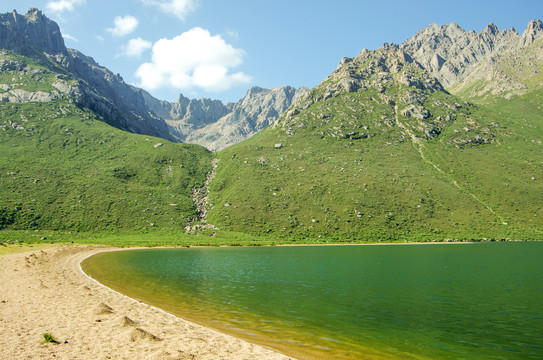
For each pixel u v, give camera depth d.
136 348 20.81
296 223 158.00
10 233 127.94
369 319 34.00
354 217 158.62
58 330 23.81
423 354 24.48
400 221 156.25
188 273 65.81
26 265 60.28
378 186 182.25
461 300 43.78
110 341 21.84
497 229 151.25
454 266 76.81
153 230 152.25
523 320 34.62
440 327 31.78
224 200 184.38
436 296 46.12
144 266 75.44
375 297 45.09
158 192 189.50
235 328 28.73
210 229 157.38
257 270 71.50
